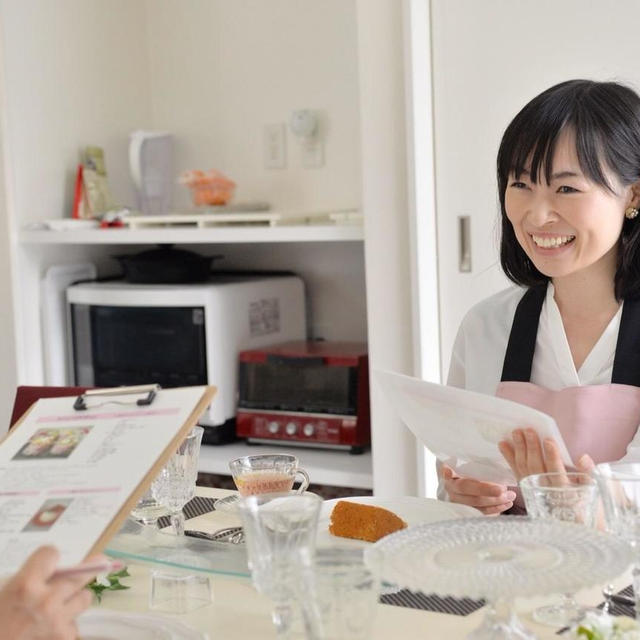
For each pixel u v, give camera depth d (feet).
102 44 11.09
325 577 3.16
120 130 11.32
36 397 7.09
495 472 5.32
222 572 3.98
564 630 3.78
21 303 10.36
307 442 9.77
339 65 10.53
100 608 4.27
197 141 11.41
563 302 5.82
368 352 9.53
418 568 3.35
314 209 10.82
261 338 10.38
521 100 8.17
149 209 10.90
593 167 5.32
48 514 3.70
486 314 6.23
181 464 4.83
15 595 3.16
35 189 10.45
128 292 10.09
